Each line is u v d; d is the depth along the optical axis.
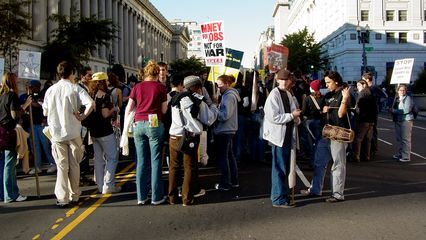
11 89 7.54
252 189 8.36
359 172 10.05
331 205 7.10
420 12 57.50
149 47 87.50
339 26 61.72
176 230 5.88
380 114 31.59
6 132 7.43
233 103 8.09
